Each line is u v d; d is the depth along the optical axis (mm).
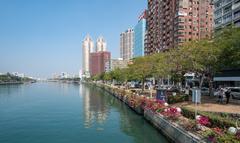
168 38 136375
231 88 48469
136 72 69562
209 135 17938
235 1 85812
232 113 26500
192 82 85625
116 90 90000
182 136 21969
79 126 36188
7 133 32000
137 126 34750
